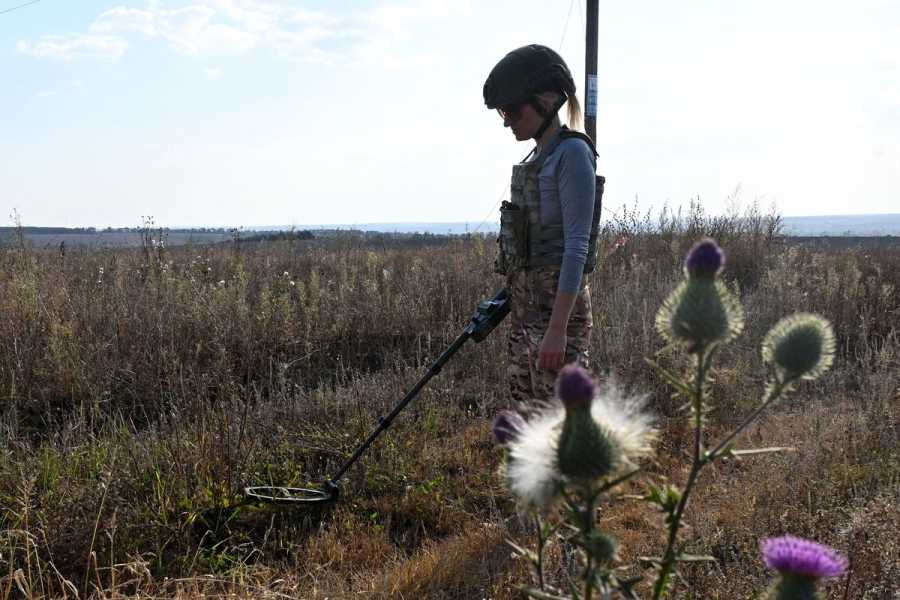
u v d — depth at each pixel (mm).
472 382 6238
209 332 6473
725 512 3742
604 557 1331
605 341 6383
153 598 3127
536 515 1646
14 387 5371
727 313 1509
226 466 4348
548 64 3207
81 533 3576
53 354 5965
